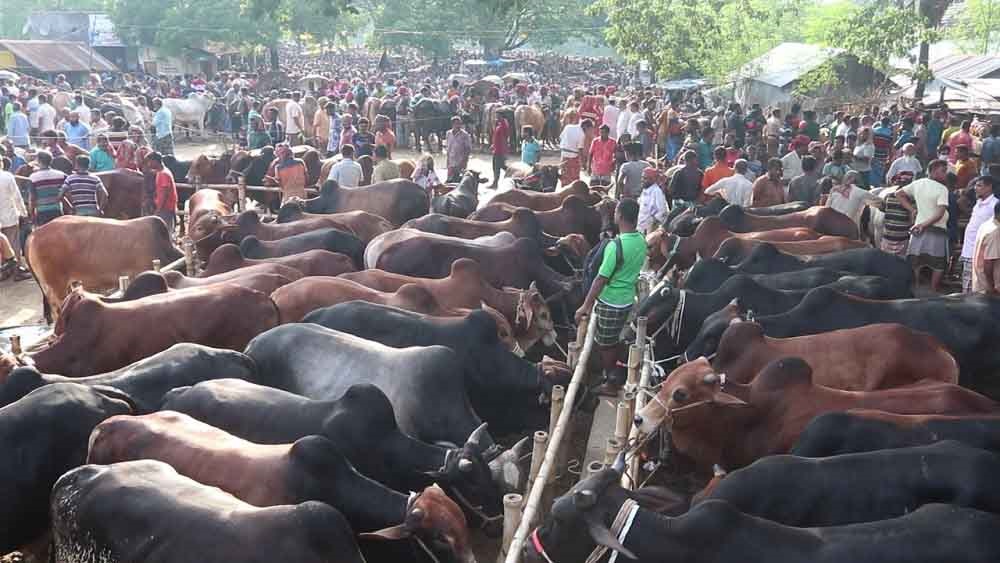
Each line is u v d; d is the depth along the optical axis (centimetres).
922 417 608
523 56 6238
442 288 921
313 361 737
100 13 4900
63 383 639
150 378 684
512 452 619
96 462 600
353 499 549
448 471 594
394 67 5419
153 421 603
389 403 634
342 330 794
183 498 503
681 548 495
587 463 775
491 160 2534
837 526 506
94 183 1253
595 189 1546
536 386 786
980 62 2883
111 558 501
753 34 3177
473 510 599
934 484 538
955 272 1330
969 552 475
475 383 780
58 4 6288
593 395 860
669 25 3016
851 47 2383
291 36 5678
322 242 1061
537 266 1036
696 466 701
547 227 1262
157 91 3475
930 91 2848
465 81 4525
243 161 1661
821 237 1120
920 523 489
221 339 812
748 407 659
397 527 515
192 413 646
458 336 784
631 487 638
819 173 1528
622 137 2016
